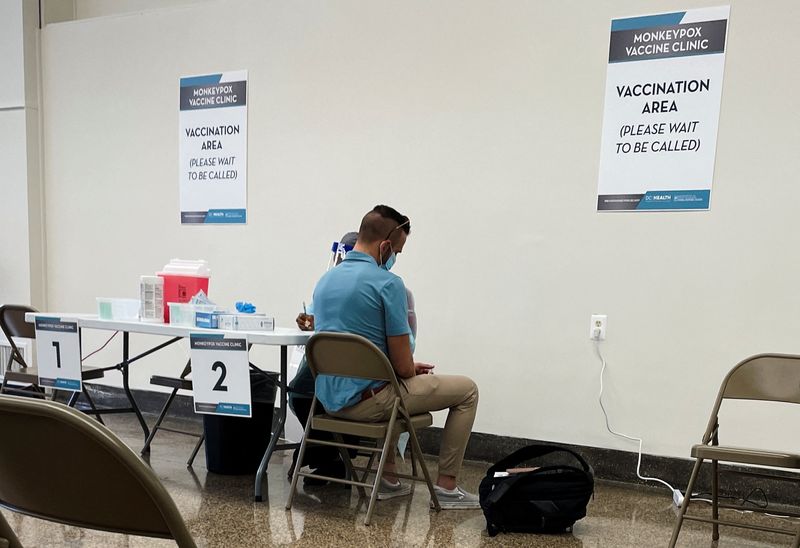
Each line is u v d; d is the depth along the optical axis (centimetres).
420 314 379
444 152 372
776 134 304
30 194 496
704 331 318
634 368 331
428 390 275
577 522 272
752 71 307
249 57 428
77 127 490
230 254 438
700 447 224
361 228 288
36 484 90
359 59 395
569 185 344
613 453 334
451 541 243
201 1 460
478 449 364
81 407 468
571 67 342
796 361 246
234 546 230
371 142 393
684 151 320
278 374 323
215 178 441
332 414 274
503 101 357
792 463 209
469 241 367
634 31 328
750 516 287
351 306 271
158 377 344
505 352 359
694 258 319
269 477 321
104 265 484
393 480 300
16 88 495
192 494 288
